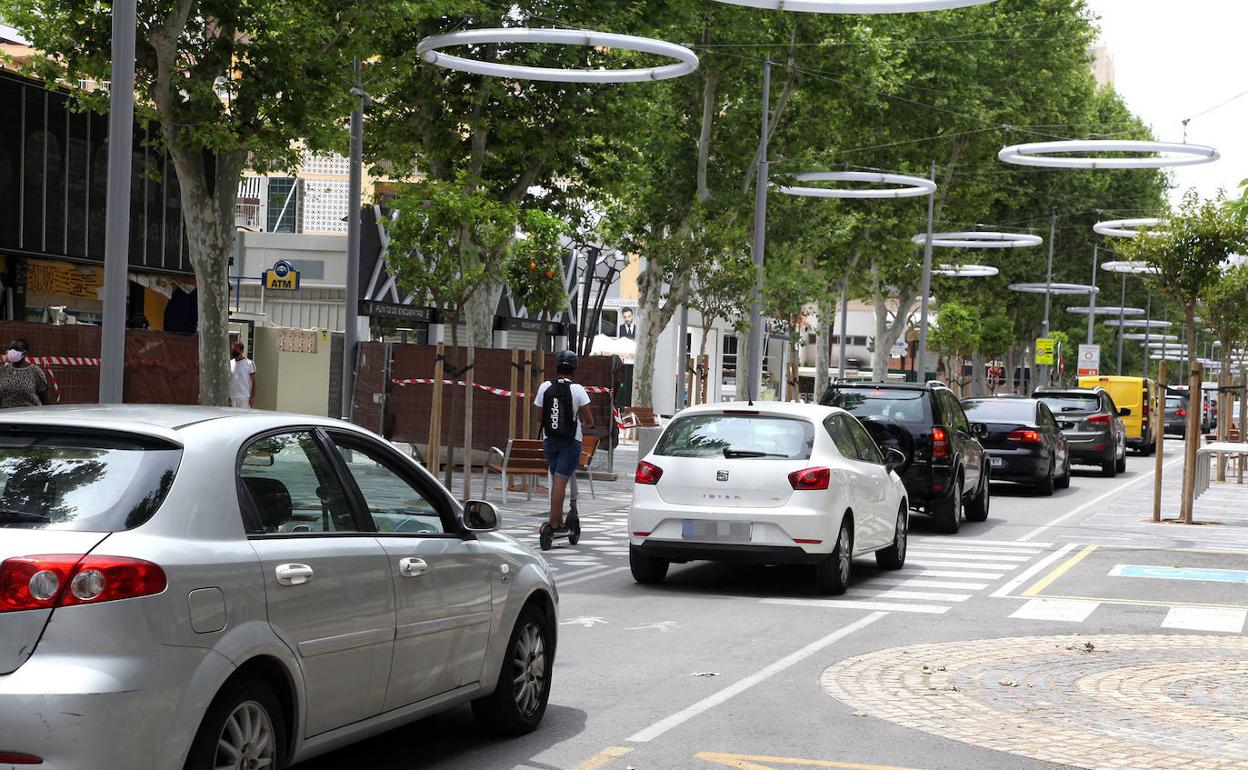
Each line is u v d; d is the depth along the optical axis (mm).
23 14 36531
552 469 31109
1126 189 141625
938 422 36844
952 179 112375
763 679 17078
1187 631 21406
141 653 8977
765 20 74625
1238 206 26531
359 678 11203
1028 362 170625
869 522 26531
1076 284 143375
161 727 9055
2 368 34906
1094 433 65125
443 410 46594
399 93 56250
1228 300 66562
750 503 24344
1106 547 33688
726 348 138375
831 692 16312
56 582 8812
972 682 17031
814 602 24000
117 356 24406
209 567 9562
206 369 39938
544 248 56812
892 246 103375
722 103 78250
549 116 57500
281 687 10367
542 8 56062
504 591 13625
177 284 60312
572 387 30969
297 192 102750
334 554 10922
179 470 9820
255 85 37844
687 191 75375
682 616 22141
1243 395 60594
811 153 85312
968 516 40812
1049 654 19094
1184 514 40562
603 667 17797
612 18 57031
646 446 60781
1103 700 16078
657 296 68562
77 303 55188
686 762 13000
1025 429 50781
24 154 51031
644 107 58344
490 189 56375
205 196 39875
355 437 12047
